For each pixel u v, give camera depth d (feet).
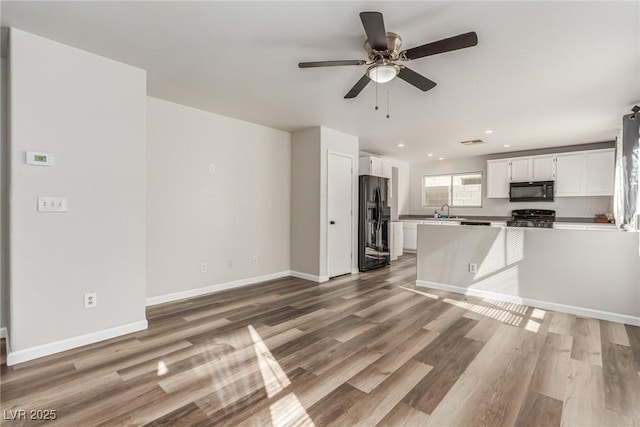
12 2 6.03
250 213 14.51
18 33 7.04
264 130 15.06
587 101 11.25
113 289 8.49
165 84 10.05
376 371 6.82
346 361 7.26
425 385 6.28
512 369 6.91
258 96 11.04
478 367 6.99
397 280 15.51
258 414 5.39
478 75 9.17
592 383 6.36
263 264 15.14
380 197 19.03
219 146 13.24
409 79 7.63
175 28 6.97
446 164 24.35
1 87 8.14
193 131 12.35
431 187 25.46
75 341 7.84
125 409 5.49
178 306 11.21
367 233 17.89
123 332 8.66
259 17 6.55
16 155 7.04
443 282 13.61
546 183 18.63
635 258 9.68
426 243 14.11
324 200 15.31
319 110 12.57
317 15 6.45
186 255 12.25
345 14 6.41
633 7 6.00
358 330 9.11
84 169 7.99
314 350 7.82
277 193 15.75
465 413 5.42
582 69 8.73
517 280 11.72
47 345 7.44
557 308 10.90
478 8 6.13
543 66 8.57
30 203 7.22
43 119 7.38
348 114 13.07
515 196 19.84
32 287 7.25
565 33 6.97
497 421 5.22
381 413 5.42
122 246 8.66
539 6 6.05
